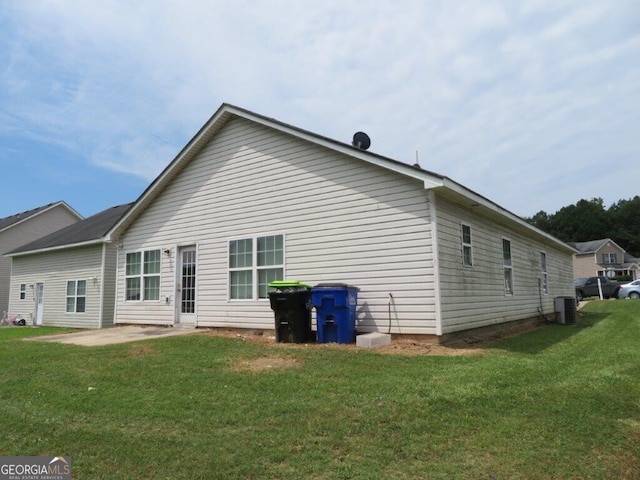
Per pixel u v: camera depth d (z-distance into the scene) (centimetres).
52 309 2112
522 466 357
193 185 1338
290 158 1118
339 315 900
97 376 664
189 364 718
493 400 505
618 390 555
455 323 933
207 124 1270
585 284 3466
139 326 1412
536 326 1408
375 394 529
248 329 1151
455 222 993
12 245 2903
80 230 2241
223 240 1240
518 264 1452
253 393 550
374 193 968
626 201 8494
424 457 374
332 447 394
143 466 369
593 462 366
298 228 1084
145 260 1445
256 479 343
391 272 927
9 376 691
